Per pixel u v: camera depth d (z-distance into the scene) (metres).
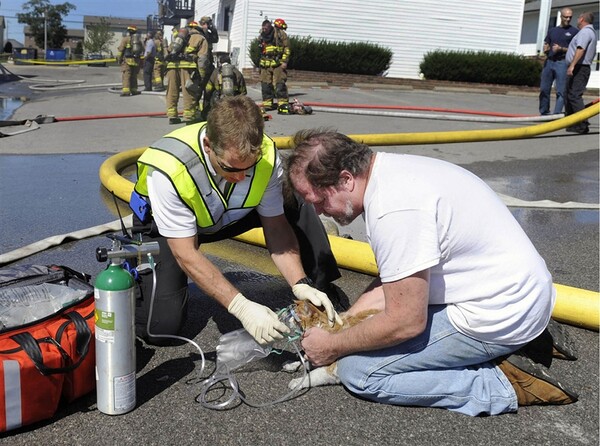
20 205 5.21
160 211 2.41
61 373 2.12
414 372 2.33
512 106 14.70
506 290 2.17
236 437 2.18
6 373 2.01
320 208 2.26
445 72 18.77
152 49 16.25
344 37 19.08
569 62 9.67
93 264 3.84
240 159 2.20
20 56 42.03
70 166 6.82
